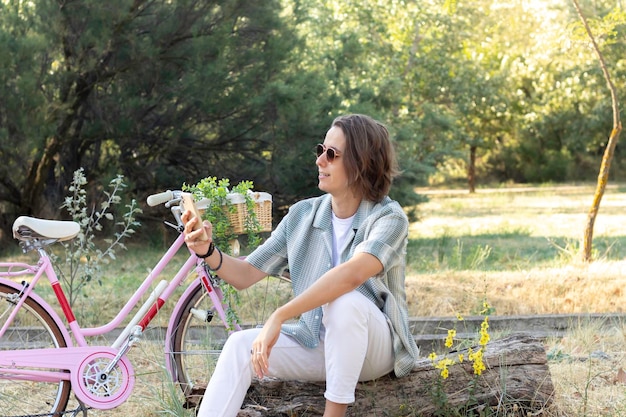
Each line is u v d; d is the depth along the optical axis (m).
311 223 3.54
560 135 40.97
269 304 6.16
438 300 7.14
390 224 3.31
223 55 12.65
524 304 7.20
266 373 3.22
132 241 14.01
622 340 5.64
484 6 25.55
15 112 11.32
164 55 12.77
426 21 24.11
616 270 8.55
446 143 25.53
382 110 16.38
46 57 12.07
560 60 29.45
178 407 3.90
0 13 11.60
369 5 22.98
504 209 25.12
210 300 4.31
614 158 40.88
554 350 5.23
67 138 13.12
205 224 3.47
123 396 3.94
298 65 14.69
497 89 31.22
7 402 4.31
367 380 3.56
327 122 13.43
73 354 3.91
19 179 12.97
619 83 31.67
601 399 4.23
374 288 3.37
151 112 13.27
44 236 3.95
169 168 14.23
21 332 5.49
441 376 3.70
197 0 12.76
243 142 13.70
